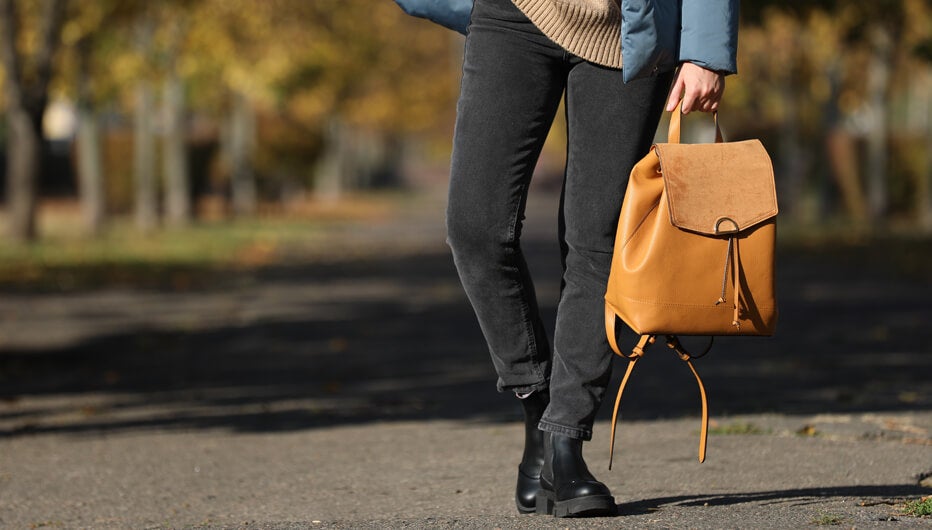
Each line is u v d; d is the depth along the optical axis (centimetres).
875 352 1521
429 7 580
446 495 746
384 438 996
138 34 4238
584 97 567
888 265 3053
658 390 1224
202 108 6062
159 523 701
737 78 5853
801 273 2886
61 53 4128
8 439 1045
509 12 564
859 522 561
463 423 1066
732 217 539
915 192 6003
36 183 3809
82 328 1930
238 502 757
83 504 767
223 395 1295
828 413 1041
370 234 4928
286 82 4891
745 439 897
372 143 12019
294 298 2412
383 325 1947
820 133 5728
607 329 564
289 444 984
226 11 4291
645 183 550
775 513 588
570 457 590
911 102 8150
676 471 774
